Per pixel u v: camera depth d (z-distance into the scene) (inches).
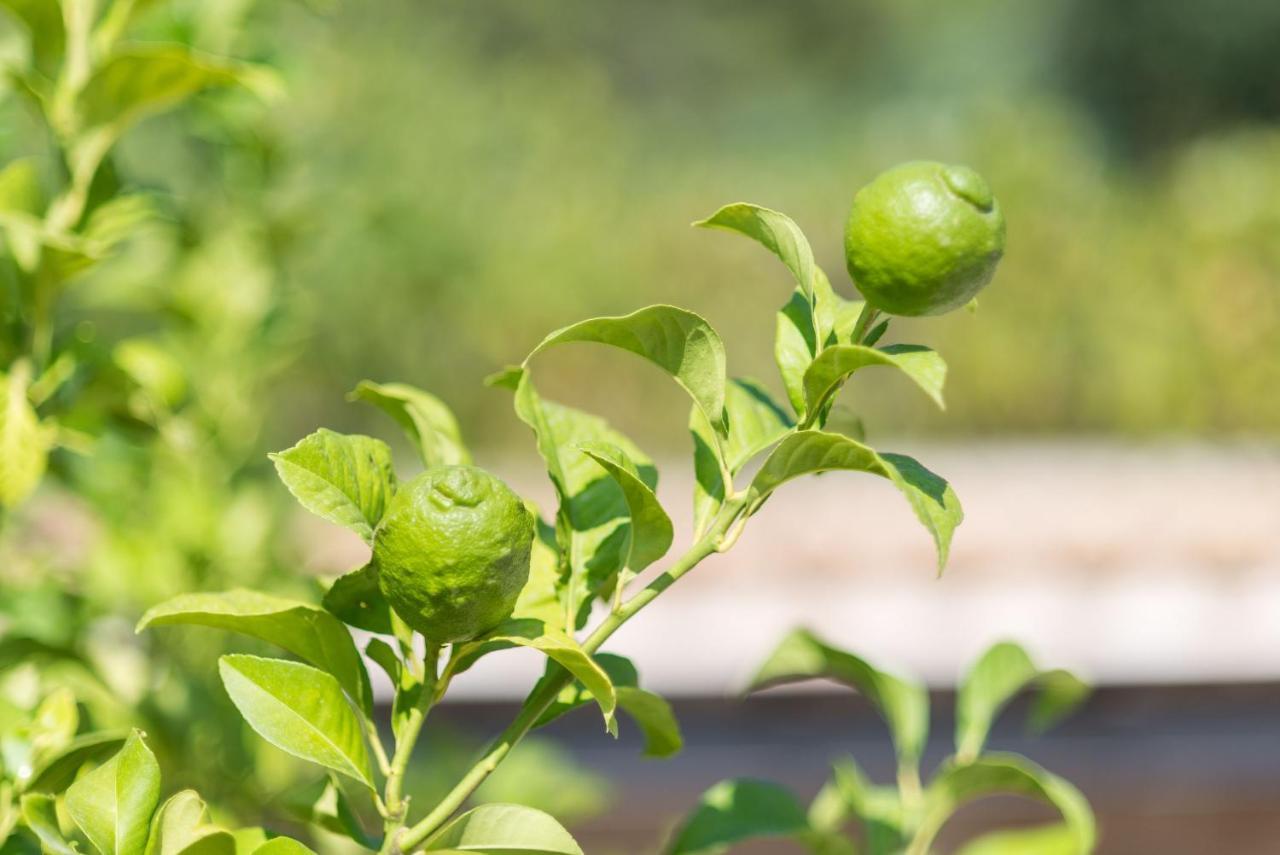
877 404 436.5
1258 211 427.2
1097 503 225.9
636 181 526.0
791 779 178.2
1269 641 174.4
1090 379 432.1
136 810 47.7
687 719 178.2
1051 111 582.6
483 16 826.8
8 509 81.8
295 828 92.3
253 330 121.7
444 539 42.4
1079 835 67.1
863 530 201.2
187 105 106.9
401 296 388.8
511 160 465.1
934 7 986.1
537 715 50.0
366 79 409.1
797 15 977.5
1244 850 183.3
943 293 44.7
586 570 54.7
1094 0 794.2
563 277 427.8
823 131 946.1
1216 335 422.9
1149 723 181.5
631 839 177.0
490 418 418.0
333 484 46.6
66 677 84.7
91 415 81.4
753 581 177.6
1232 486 243.1
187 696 95.7
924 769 177.3
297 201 129.3
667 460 352.8
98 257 71.2
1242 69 764.0
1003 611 173.5
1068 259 439.5
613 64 924.0
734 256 453.7
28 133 99.7
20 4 75.0
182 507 107.0
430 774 106.3
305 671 48.6
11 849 56.9
